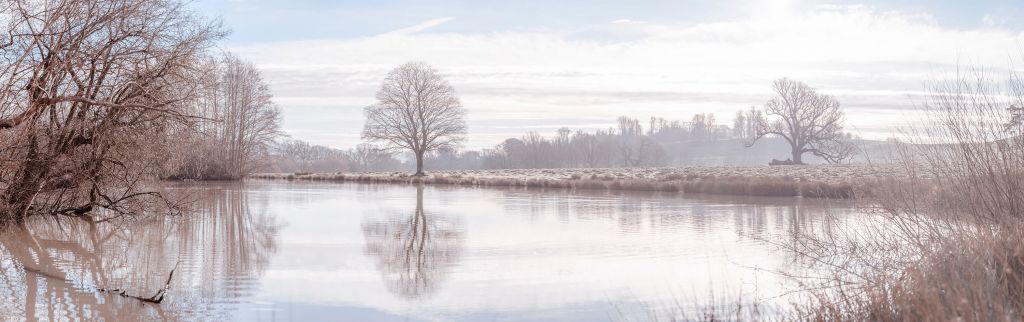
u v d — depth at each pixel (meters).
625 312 10.95
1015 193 11.74
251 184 56.44
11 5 17.62
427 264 15.20
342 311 11.05
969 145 12.72
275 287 12.68
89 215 24.11
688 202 34.00
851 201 33.12
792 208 29.77
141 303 11.23
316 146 163.50
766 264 15.13
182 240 18.70
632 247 17.73
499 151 153.75
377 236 19.95
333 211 28.67
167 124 22.58
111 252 16.30
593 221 24.33
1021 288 7.75
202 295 11.95
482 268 14.77
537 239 19.33
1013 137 12.39
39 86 16.83
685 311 10.81
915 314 7.79
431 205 32.34
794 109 100.69
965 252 9.41
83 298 11.42
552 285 13.01
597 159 159.38
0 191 20.02
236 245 17.84
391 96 76.81
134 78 20.95
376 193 43.72
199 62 22.75
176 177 57.50
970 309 6.88
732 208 29.94
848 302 8.95
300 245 17.98
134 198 24.41
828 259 15.44
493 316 10.84
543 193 43.41
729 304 11.14
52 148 21.00
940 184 13.09
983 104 12.77
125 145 22.48
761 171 72.81
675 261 15.62
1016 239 9.56
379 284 13.07
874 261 13.98
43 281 12.65
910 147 14.27
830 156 99.69
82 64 19.30
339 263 15.31
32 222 21.77
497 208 30.47
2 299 11.21
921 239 12.94
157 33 21.19
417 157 77.38
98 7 19.52
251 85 64.56
